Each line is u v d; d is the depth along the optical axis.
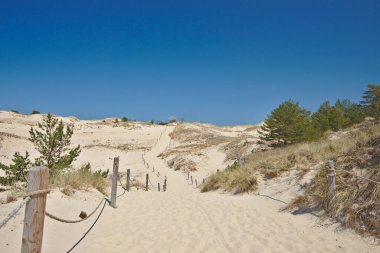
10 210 6.23
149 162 50.97
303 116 30.95
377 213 6.19
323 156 11.00
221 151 48.03
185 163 42.62
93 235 6.27
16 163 10.41
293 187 10.02
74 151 11.78
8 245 4.79
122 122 110.94
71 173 10.54
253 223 7.73
